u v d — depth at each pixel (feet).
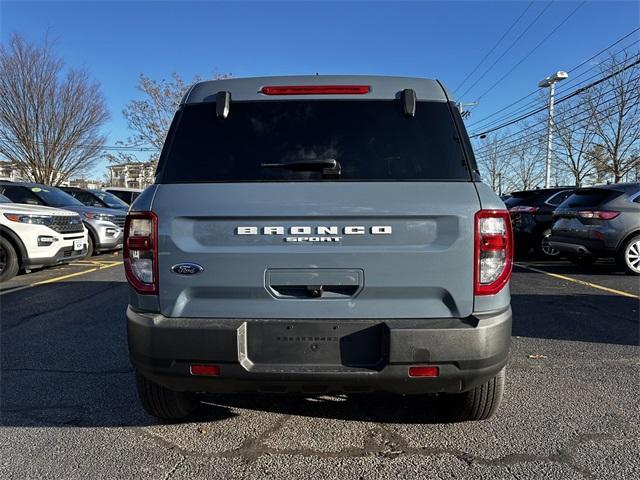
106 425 10.85
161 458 9.45
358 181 8.59
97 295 24.63
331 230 8.36
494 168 161.48
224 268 8.43
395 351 8.10
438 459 9.31
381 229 8.33
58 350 15.99
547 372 13.80
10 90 81.15
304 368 8.30
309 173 8.70
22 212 28.04
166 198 8.61
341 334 8.36
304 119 9.18
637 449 9.60
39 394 12.53
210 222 8.50
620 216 29.27
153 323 8.43
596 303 22.38
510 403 11.76
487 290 8.39
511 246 8.61
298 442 10.03
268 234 8.39
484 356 8.21
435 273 8.32
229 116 9.29
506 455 9.42
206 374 8.39
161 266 8.54
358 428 10.62
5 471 9.00
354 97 9.34
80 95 87.66
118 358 15.24
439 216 8.33
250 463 9.26
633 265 29.45
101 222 39.86
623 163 87.30
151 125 100.53
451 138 9.03
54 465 9.20
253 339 8.44
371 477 8.74
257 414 11.35
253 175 8.75
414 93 9.32
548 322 19.13
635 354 15.37
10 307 22.00
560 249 32.14
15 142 84.17
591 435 10.17
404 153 8.89
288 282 8.40
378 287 8.34
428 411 11.40
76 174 92.99
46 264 29.07
